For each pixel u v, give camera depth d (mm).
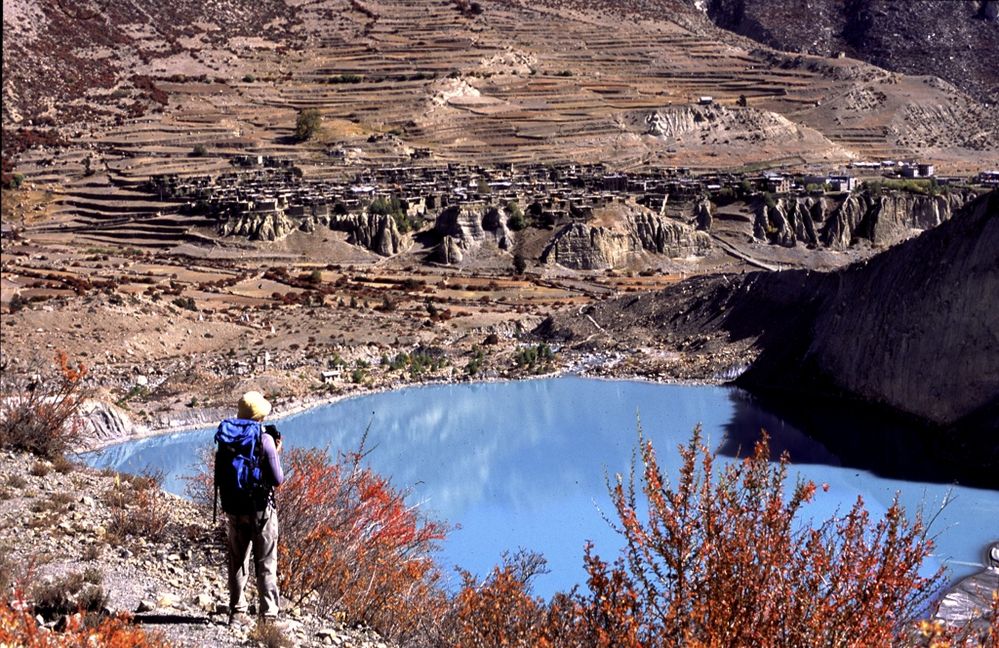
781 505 12281
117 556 17250
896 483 47906
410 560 19688
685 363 74625
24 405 25031
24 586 13523
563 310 98188
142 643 11742
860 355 64125
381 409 65875
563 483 47312
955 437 54219
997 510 43156
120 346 77562
